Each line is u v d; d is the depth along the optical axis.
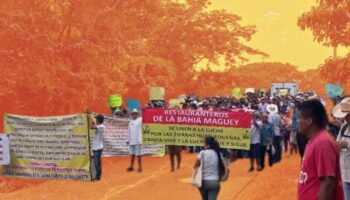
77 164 15.54
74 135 15.54
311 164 4.39
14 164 16.00
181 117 16.39
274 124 18.61
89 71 33.88
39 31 32.56
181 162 20.91
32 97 33.41
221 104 23.17
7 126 15.97
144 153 22.61
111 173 18.45
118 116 21.30
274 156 18.62
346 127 7.43
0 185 20.39
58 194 14.74
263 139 17.36
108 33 36.06
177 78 56.84
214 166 9.59
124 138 20.67
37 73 31.80
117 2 36.06
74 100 33.50
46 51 32.59
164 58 55.34
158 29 52.88
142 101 43.44
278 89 56.09
